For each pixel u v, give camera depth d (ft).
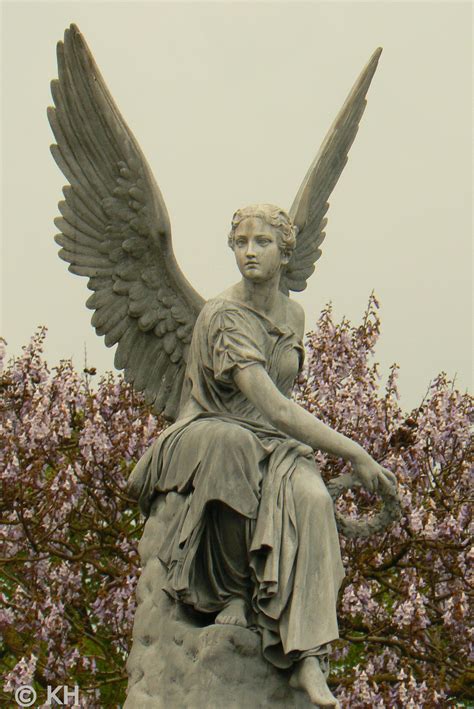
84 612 60.95
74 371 63.21
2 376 63.82
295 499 29.53
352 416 60.34
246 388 30.71
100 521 62.59
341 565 29.53
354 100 35.60
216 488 29.63
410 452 60.39
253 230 31.63
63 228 33.86
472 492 62.08
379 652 58.65
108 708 60.75
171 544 30.37
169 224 33.63
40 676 57.93
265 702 29.30
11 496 58.90
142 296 33.91
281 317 32.19
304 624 28.71
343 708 54.90
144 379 34.17
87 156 33.68
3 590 62.69
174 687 29.86
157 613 30.55
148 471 31.42
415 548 59.47
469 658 57.62
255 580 29.58
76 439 62.39
